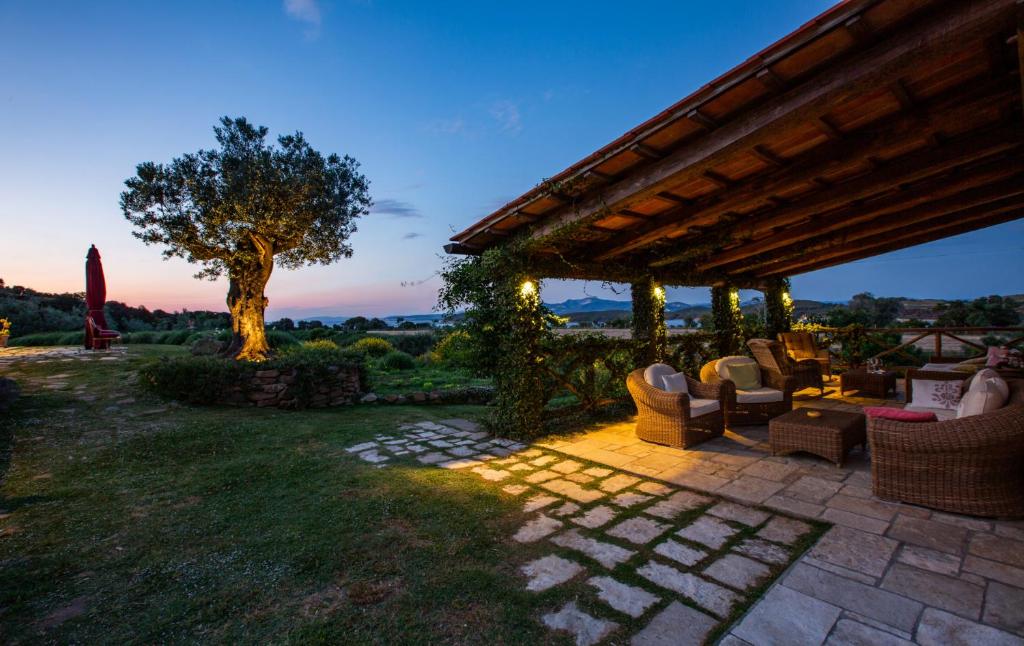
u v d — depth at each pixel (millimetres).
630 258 7703
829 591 2377
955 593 2330
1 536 3139
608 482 4270
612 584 2502
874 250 9227
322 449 5465
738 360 7113
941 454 3334
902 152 4883
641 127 3783
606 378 8086
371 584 2523
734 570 2639
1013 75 3281
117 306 24562
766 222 6309
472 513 3533
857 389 7965
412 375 12516
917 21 2627
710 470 4512
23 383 7793
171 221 9344
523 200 5141
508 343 6188
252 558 2824
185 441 5520
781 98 3273
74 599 2381
